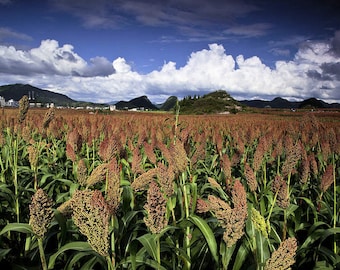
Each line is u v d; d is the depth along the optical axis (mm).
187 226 3844
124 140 8148
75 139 6480
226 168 4902
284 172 4258
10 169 6598
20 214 5391
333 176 4543
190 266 3748
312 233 4148
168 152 4062
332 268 3693
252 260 3404
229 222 2369
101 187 5746
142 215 5176
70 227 4164
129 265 3451
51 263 2936
